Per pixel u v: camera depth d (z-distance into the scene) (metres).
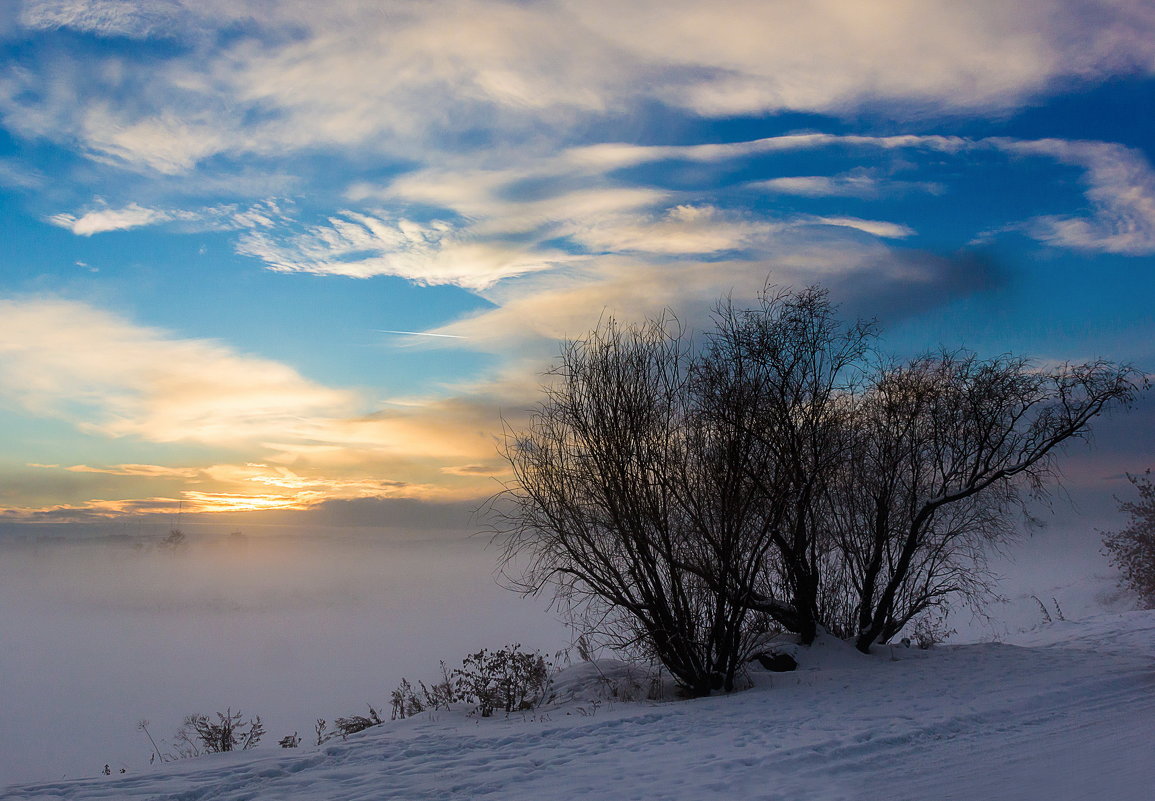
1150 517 29.45
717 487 14.14
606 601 14.27
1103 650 17.41
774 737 9.09
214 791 7.62
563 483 14.41
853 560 17.95
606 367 14.75
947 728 9.38
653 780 7.30
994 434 16.53
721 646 13.89
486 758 8.69
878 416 17.48
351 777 8.03
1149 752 7.75
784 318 16.31
